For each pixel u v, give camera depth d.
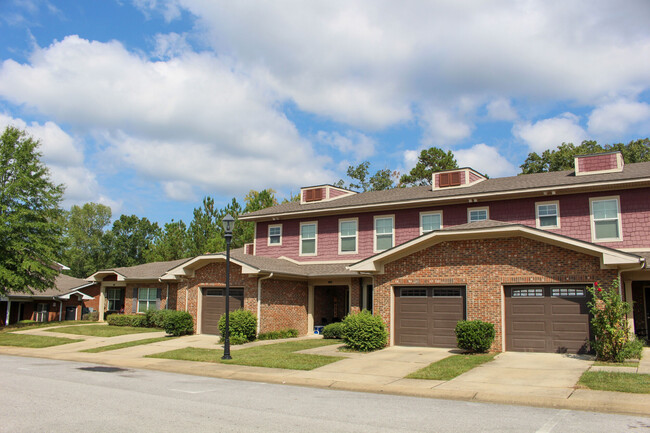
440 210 24.09
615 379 11.84
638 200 19.73
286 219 28.91
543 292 17.12
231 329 21.59
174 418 8.54
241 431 7.68
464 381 12.44
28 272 32.25
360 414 9.10
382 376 13.45
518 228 17.02
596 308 15.05
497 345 17.27
